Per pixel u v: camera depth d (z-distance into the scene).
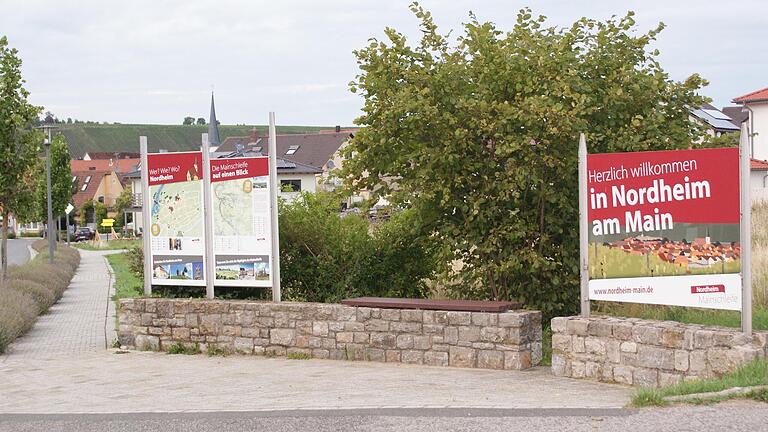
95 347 16.83
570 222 13.85
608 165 10.99
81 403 10.76
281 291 16.44
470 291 14.66
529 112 12.98
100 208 97.94
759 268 15.88
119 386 12.18
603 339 10.78
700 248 10.37
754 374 8.77
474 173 13.90
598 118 13.98
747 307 9.66
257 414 8.99
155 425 8.76
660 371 10.17
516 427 7.64
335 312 13.88
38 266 32.59
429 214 14.34
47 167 38.41
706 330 9.87
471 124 13.24
